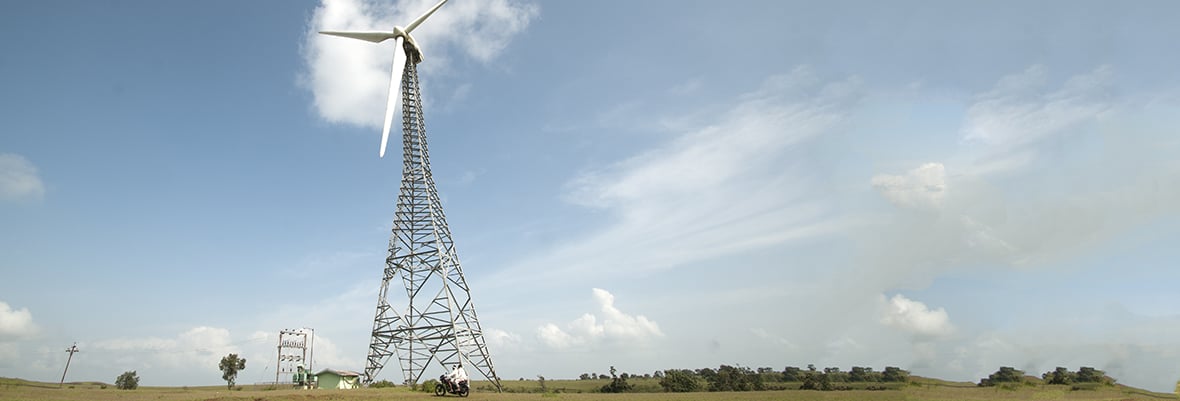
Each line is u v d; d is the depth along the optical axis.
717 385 93.69
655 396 63.81
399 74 87.38
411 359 84.56
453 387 59.59
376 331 86.44
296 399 55.91
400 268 89.19
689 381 95.12
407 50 91.88
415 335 85.12
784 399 51.41
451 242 91.25
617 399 60.12
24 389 66.19
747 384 90.69
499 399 60.19
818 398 48.28
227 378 103.00
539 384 116.12
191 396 59.94
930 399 34.75
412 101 93.44
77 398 55.09
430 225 90.00
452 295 86.12
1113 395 31.11
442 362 83.19
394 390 72.12
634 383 119.44
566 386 113.69
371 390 72.44
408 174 92.56
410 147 93.25
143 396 59.84
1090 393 32.06
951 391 36.34
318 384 87.31
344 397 58.06
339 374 87.50
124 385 104.75
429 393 65.44
